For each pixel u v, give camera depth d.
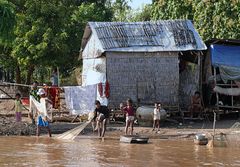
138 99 23.70
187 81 24.89
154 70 23.89
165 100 24.00
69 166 13.50
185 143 18.81
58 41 31.00
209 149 17.33
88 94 22.92
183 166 13.89
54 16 31.78
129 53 23.61
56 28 31.91
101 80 24.19
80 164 13.83
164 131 21.58
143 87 23.80
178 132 21.25
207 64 25.25
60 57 31.59
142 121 22.77
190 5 32.19
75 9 35.34
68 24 33.22
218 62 24.52
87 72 26.44
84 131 21.44
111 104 23.38
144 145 18.06
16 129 20.98
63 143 18.30
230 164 14.31
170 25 24.83
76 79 39.78
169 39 24.23
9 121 22.22
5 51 33.12
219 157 15.56
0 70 41.38
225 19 28.53
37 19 31.11
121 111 22.70
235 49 25.02
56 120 23.95
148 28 24.53
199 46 24.09
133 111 20.86
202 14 29.77
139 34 24.22
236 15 28.39
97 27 24.16
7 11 21.84
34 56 30.97
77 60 34.94
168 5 32.91
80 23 34.25
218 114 24.50
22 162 14.06
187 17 32.19
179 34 24.41
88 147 17.28
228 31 28.55
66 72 40.50
